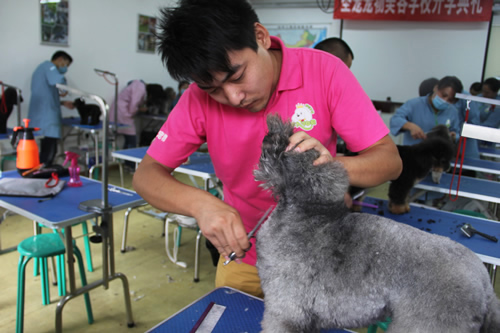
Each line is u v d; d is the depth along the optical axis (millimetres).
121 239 3072
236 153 993
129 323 2000
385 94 6105
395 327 556
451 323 527
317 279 598
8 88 3555
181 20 678
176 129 1006
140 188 904
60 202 1784
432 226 1801
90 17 4844
